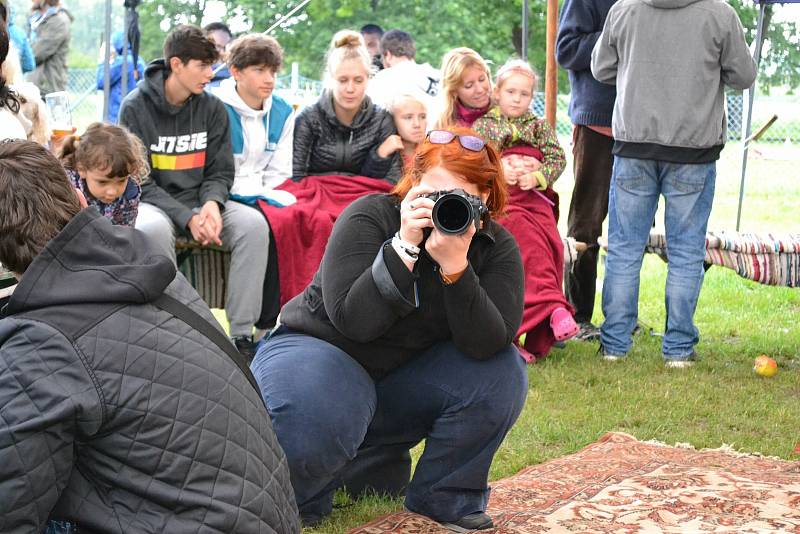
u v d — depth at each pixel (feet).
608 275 19.20
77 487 6.55
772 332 21.77
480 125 18.88
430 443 10.39
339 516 11.00
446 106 19.06
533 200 19.15
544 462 13.37
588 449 13.87
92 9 67.77
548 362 18.79
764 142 63.77
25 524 6.20
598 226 20.86
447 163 9.81
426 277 9.96
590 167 20.63
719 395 16.90
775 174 55.36
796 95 63.82
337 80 19.06
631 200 18.79
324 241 18.24
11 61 14.28
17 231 6.60
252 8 82.12
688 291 18.72
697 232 18.69
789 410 16.15
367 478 11.51
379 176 19.77
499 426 10.13
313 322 10.23
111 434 6.44
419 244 9.78
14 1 41.50
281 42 82.07
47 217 6.66
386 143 19.53
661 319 23.22
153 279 6.70
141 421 6.44
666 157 18.31
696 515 11.01
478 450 10.26
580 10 19.83
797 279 19.54
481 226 9.71
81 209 6.88
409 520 10.41
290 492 7.34
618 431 14.84
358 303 9.62
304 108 19.62
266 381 9.78
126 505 6.52
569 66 20.20
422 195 9.44
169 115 17.80
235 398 6.93
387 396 10.41
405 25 80.07
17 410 6.15
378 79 23.32
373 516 10.97
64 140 14.75
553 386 17.22
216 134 18.25
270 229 17.97
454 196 9.12
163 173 17.87
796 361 19.52
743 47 17.92
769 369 18.20
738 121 63.93
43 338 6.31
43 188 6.70
